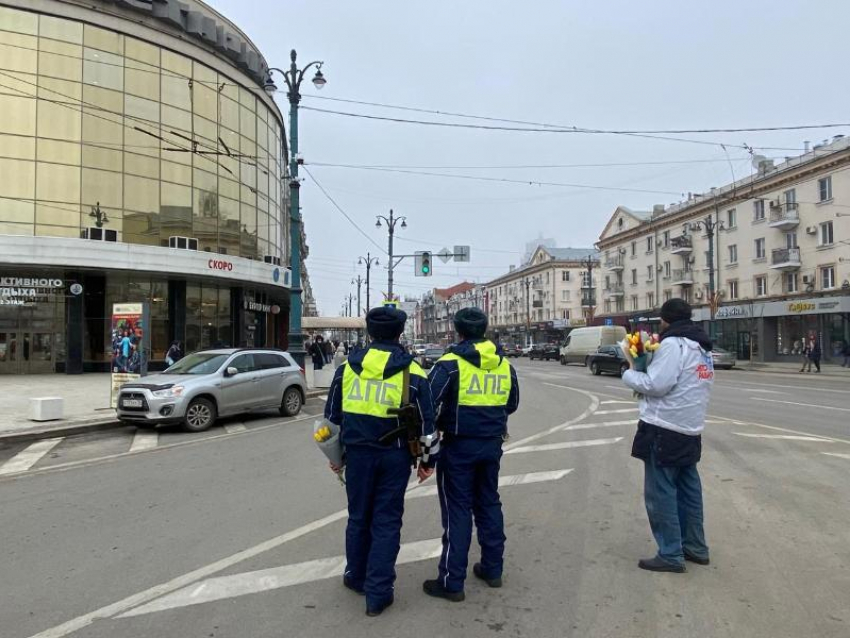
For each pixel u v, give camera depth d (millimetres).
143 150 27359
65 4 25406
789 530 5227
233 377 12164
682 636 3385
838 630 3441
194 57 29062
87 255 25125
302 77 18438
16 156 24656
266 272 32562
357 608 3773
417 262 33219
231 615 3684
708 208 46344
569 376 28422
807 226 37000
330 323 48906
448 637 3395
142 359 13875
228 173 30953
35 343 26875
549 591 4004
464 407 3973
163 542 5047
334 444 3998
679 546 4285
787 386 21750
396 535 3754
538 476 7391
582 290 76000
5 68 24562
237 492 6730
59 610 3781
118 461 8711
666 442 4234
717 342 45031
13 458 9016
